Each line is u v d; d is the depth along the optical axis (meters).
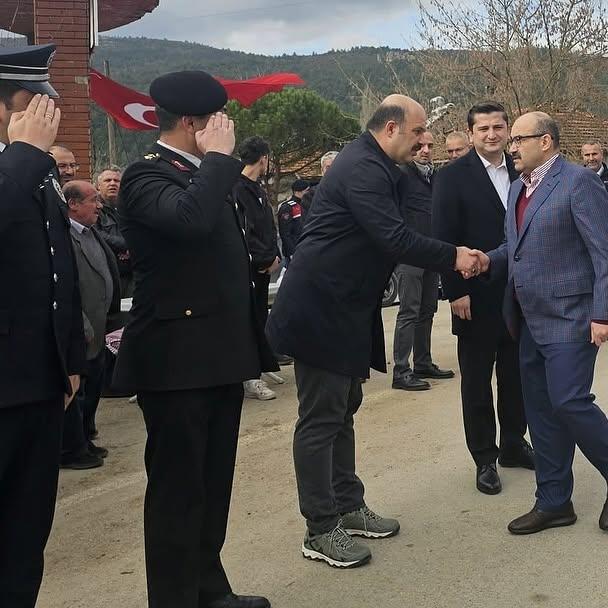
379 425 5.27
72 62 8.59
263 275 5.85
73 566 3.47
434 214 4.11
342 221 3.17
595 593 3.01
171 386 2.62
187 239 2.46
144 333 2.66
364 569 3.29
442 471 4.38
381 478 4.32
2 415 2.25
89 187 4.70
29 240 2.28
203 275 2.64
